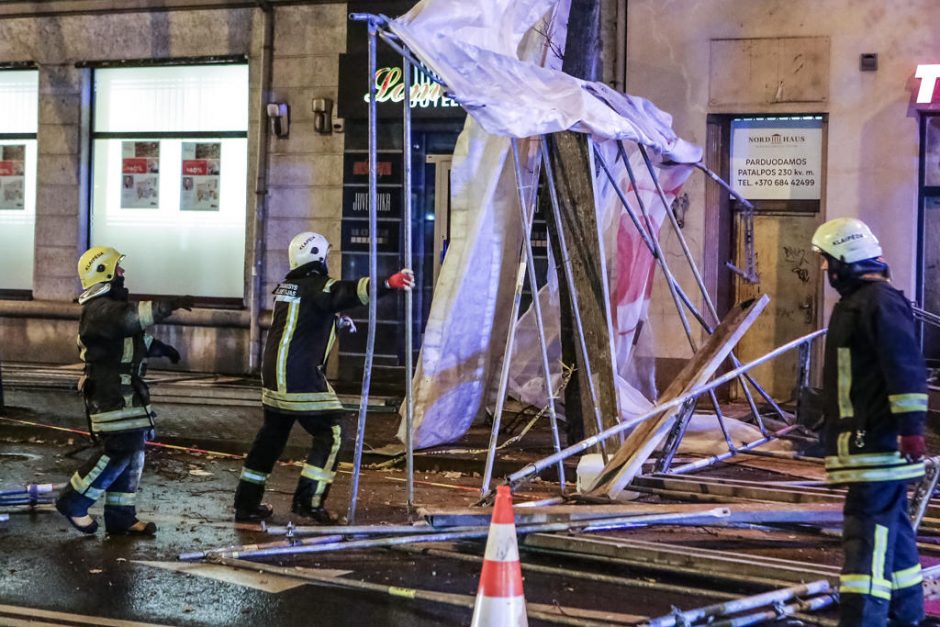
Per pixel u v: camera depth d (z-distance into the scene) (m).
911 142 10.70
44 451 8.77
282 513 6.76
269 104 12.95
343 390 11.82
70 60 13.91
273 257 13.12
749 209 9.58
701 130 11.17
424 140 12.46
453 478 8.00
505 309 9.16
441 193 12.43
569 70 8.70
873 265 4.27
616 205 9.02
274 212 13.09
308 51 12.88
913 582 4.28
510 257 8.99
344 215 12.67
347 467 8.26
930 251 10.95
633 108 8.00
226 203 13.59
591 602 4.96
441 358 8.50
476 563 5.58
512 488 6.67
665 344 11.26
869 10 10.73
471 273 8.36
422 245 12.52
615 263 9.19
